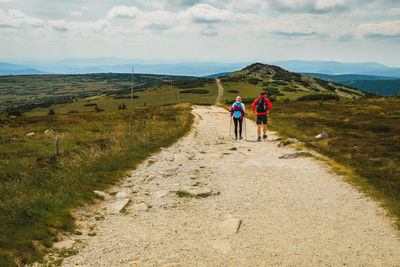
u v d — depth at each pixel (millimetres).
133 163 12094
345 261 4914
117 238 5777
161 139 17891
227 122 30562
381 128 24844
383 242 5523
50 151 16375
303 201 7832
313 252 5211
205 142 18109
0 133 26375
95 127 29656
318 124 28641
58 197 7418
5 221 5703
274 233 5965
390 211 6793
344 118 39000
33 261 4723
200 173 10953
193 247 5406
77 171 9906
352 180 9328
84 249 5305
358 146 14430
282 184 9367
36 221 5980
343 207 7328
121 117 41344
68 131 26438
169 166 12062
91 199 7766
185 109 50188
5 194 7512
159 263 4840
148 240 5703
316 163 11773
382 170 10000
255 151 14680
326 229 6137
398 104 66000
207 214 7035
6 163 12430
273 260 4945
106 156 12086
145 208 7441
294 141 16109
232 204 7691
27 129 29391
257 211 7180
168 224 6477
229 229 6102
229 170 11266
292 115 44469
